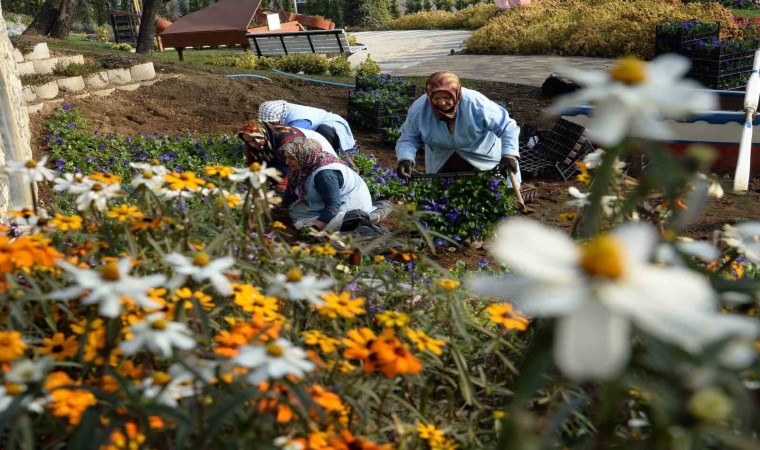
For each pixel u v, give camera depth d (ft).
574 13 74.74
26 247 6.44
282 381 5.26
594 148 28.25
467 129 21.52
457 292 8.55
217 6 75.66
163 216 8.50
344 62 57.41
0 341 5.58
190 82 41.29
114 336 5.75
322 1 153.28
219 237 7.89
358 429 6.73
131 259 7.18
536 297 3.12
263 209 8.75
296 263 8.55
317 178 20.45
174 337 5.10
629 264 3.22
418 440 7.39
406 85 40.57
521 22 74.54
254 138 21.93
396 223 22.68
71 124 32.22
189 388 5.59
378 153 33.42
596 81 3.81
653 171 4.38
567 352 3.01
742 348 3.83
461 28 109.09
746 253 6.69
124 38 101.50
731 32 63.87
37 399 5.44
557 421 4.40
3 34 24.98
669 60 3.89
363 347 6.43
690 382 3.87
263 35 67.36
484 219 21.45
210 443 5.49
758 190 26.53
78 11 136.98
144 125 35.42
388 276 10.11
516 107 41.14
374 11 148.66
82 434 4.95
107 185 8.38
